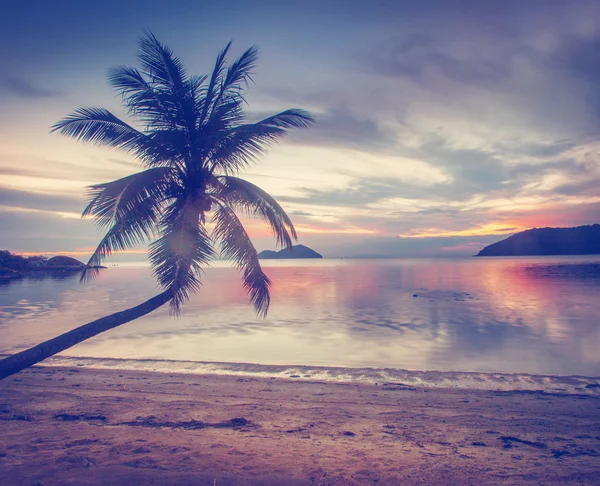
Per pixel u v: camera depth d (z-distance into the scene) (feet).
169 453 22.21
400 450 24.12
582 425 29.66
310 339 69.56
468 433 27.68
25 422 28.19
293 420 29.94
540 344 65.05
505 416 31.71
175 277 23.95
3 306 120.26
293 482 19.08
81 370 46.96
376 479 19.81
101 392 37.14
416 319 90.84
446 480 19.89
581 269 332.80
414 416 31.42
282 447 24.03
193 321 90.22
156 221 25.79
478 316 94.79
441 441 25.99
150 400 34.55
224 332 76.64
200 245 25.20
